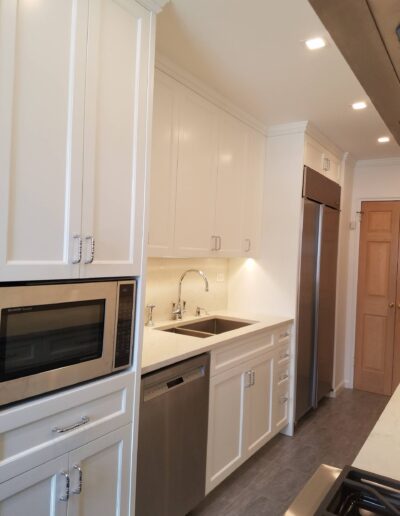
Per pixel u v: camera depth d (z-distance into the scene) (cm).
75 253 135
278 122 315
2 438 118
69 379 137
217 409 227
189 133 239
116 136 149
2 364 118
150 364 175
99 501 149
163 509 186
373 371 427
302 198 317
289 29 186
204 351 210
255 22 182
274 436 309
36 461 127
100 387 147
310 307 344
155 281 272
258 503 229
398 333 415
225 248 282
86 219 138
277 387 299
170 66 218
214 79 240
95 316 146
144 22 158
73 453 138
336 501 77
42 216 125
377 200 426
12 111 116
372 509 77
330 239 373
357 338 436
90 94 138
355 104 274
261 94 261
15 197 118
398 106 72
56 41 126
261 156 324
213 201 266
